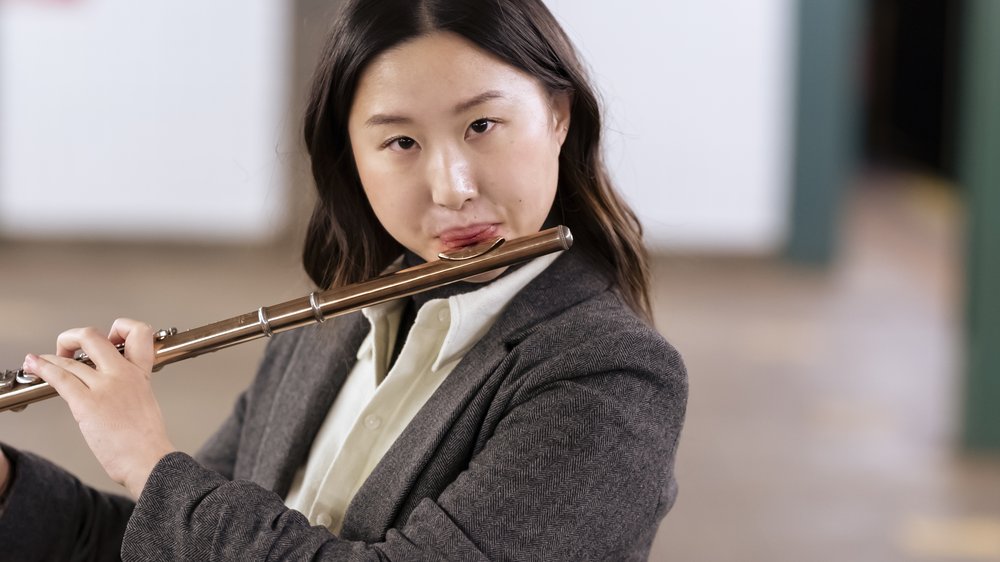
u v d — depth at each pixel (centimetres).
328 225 146
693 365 529
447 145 118
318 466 141
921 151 1225
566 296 129
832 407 478
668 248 728
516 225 121
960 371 433
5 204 732
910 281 708
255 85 725
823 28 706
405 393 132
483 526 115
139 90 724
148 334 129
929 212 958
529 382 120
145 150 732
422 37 116
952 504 389
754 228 729
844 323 607
